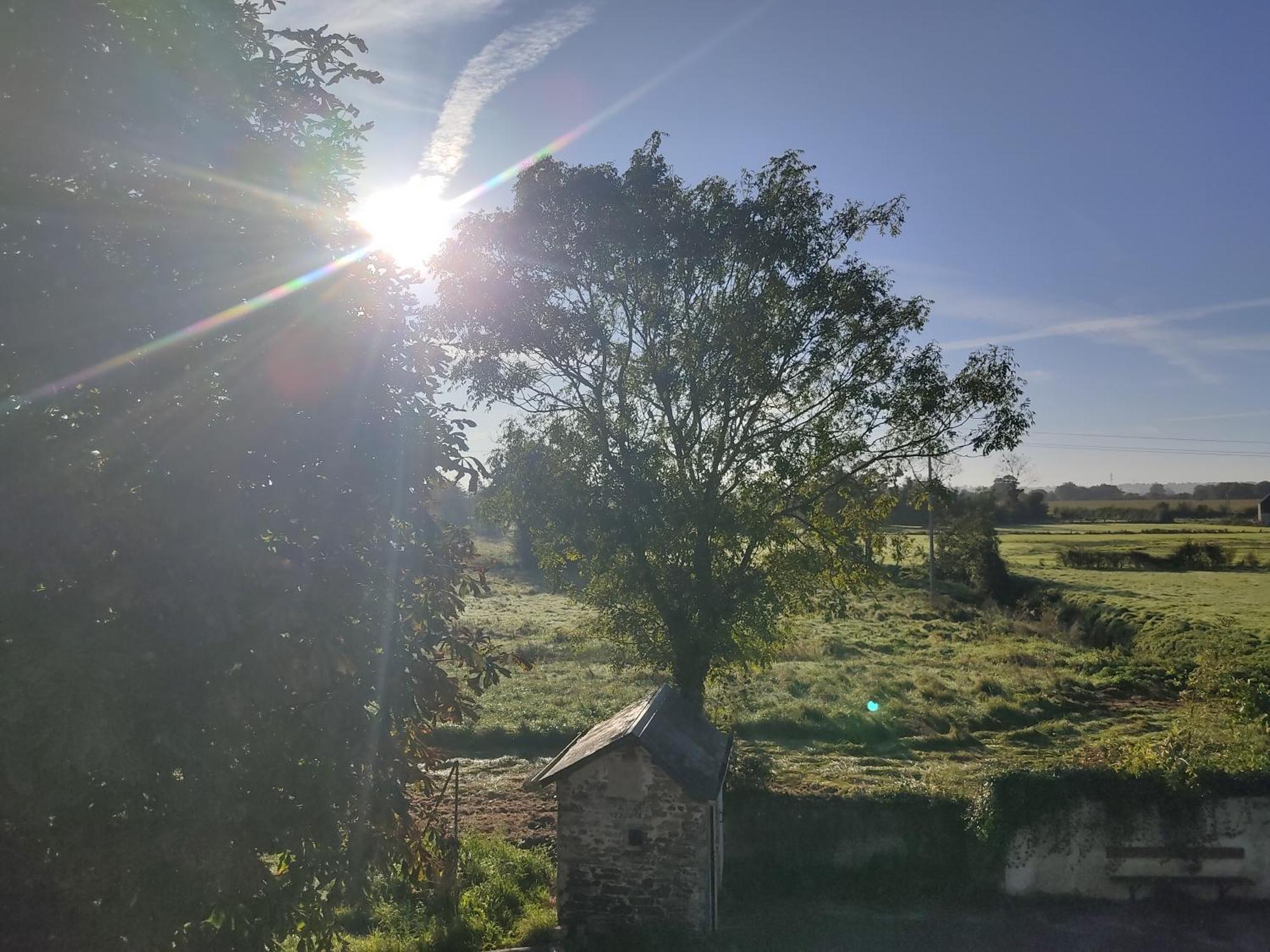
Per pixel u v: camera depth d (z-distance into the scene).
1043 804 15.41
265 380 8.02
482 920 13.81
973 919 14.61
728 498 21.75
